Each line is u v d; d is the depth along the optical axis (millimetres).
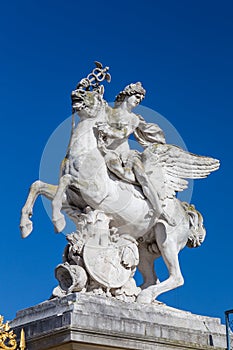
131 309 11203
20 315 11430
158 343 11000
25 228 11516
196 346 11406
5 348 10406
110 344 10531
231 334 12008
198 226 12797
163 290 11930
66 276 11453
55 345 10438
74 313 10484
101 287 11461
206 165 12906
